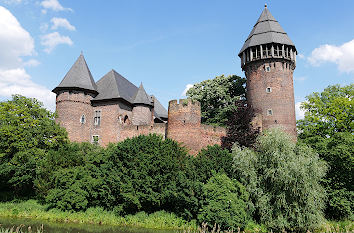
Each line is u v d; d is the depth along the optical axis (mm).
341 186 25453
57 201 23703
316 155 22266
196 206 21297
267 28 39562
